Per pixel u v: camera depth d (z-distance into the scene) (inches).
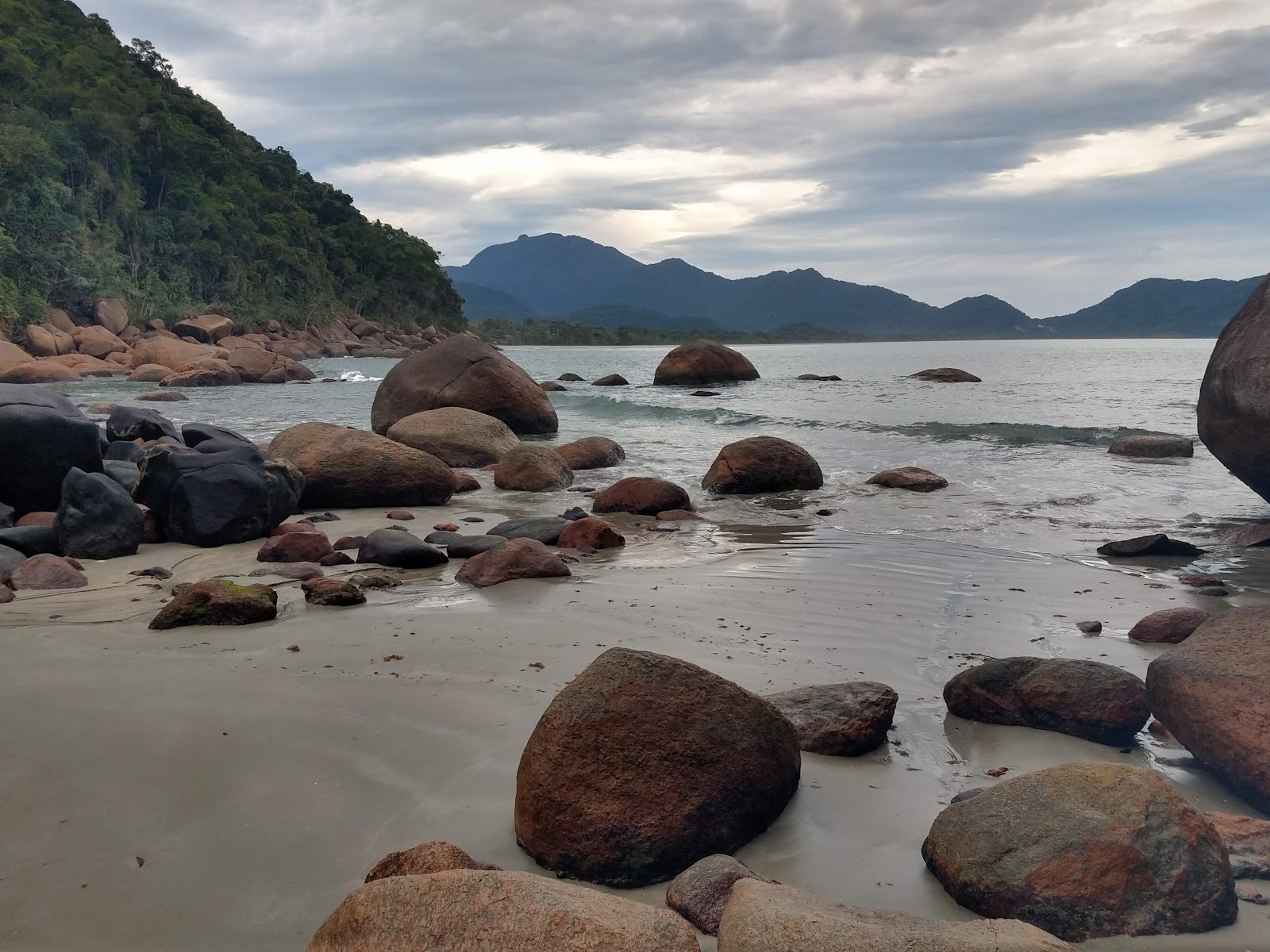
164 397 1171.3
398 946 97.9
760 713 149.2
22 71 2974.9
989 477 508.4
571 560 328.5
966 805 134.2
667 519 414.3
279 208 4234.7
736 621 247.4
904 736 177.6
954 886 124.5
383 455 455.8
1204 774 161.9
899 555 333.1
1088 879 118.8
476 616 249.3
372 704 184.4
